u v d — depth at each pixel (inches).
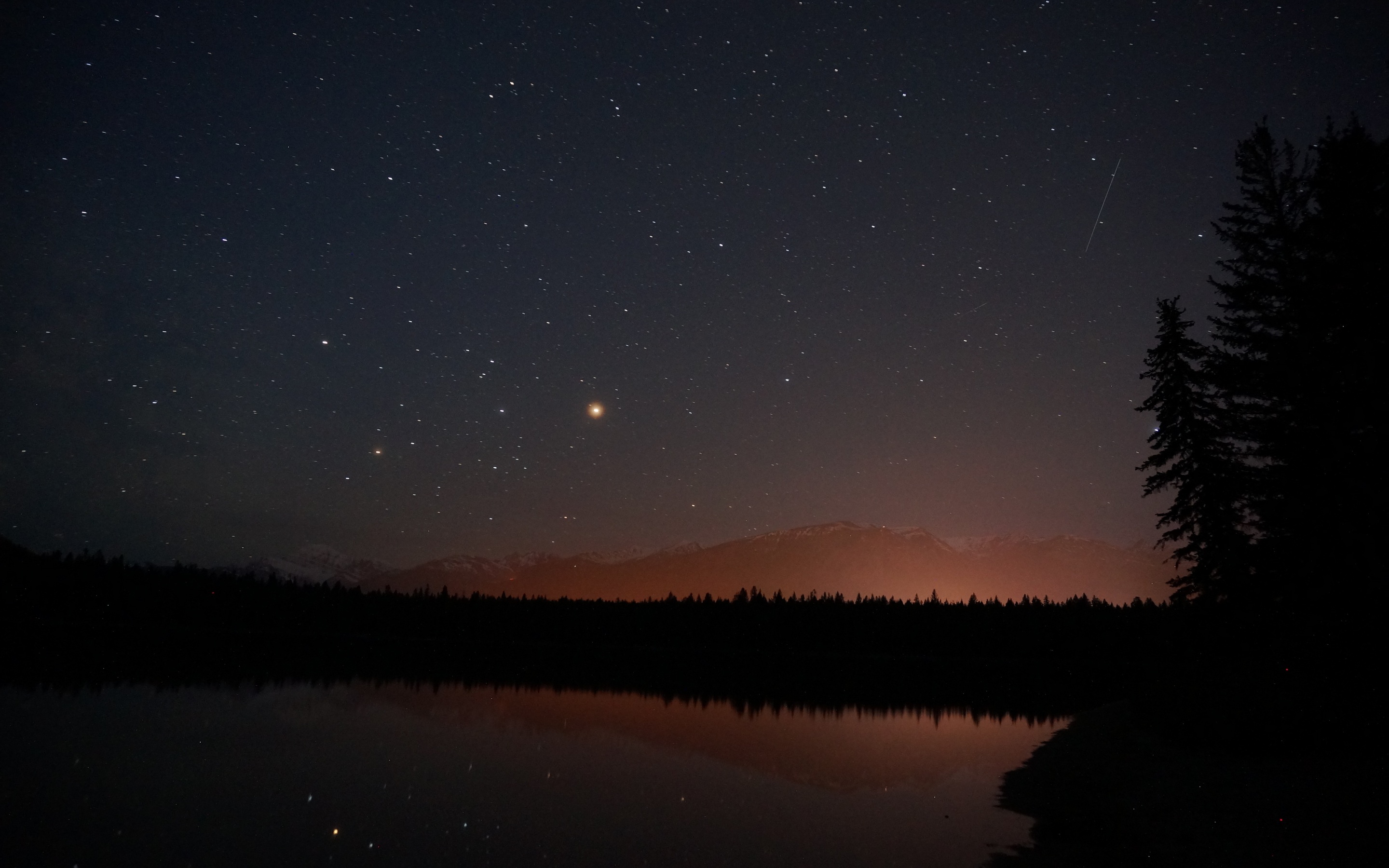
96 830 518.3
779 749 962.7
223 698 1285.7
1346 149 872.3
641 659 3090.6
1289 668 773.3
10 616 3115.2
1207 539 1131.3
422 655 2805.1
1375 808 438.6
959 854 488.7
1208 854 430.0
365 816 569.9
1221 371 1042.7
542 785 703.1
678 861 475.5
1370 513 807.1
